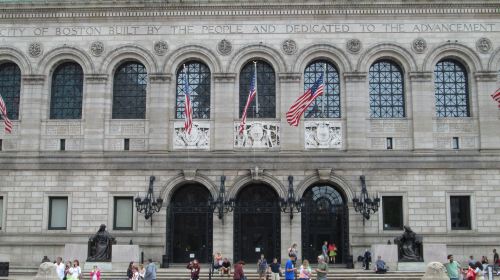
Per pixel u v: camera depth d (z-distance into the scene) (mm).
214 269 40219
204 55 45406
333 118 44719
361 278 37375
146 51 45438
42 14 46000
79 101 45938
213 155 44188
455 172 43812
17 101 46062
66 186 44375
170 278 37906
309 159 43938
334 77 45594
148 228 43625
